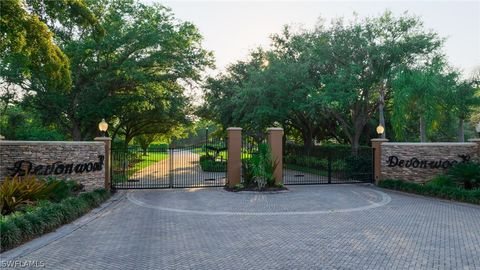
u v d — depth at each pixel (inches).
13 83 974.4
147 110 1257.4
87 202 521.7
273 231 395.9
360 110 1043.3
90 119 1033.5
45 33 564.7
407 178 766.5
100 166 670.5
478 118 1386.6
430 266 283.0
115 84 1037.8
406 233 383.2
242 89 1109.1
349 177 836.6
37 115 1130.0
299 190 711.7
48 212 409.4
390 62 923.4
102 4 995.9
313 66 1056.8
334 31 967.0
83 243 349.4
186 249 329.4
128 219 461.7
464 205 553.9
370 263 290.2
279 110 1063.0
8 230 329.1
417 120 1116.5
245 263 291.3
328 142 1696.6
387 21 936.9
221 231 397.7
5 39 553.3
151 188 737.0
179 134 1856.5
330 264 288.4
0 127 1093.1
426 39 900.0
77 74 956.0
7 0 516.1
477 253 314.7
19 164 561.9
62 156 605.6
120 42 930.1
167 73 1092.5
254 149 916.0
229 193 680.4
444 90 907.4
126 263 291.6
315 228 408.2
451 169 705.6
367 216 472.4
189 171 1167.0
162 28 996.6
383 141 793.6
